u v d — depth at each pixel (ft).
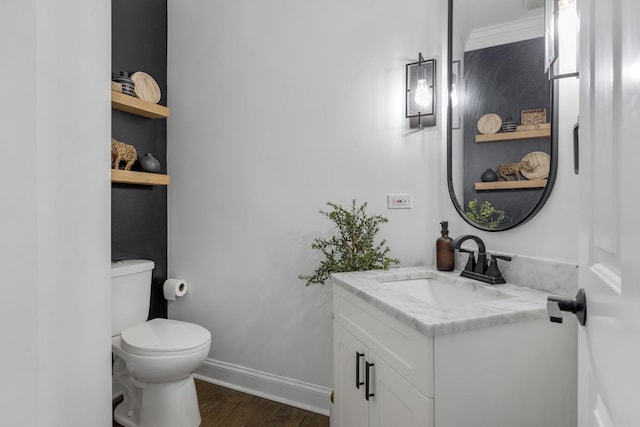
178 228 8.05
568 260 4.16
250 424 6.11
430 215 5.76
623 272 1.30
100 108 4.97
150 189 7.82
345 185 6.40
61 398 4.30
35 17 4.02
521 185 4.62
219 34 7.59
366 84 6.22
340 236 6.43
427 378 3.08
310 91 6.67
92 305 4.79
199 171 7.80
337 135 6.46
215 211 7.61
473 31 5.19
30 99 4.02
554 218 4.31
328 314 6.51
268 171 7.06
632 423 1.19
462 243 5.32
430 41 5.72
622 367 1.30
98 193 4.93
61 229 4.34
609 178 1.54
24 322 4.01
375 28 6.14
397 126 5.99
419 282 5.22
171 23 8.19
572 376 3.43
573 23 3.69
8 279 4.06
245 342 7.30
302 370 6.75
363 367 4.23
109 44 5.16
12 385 4.05
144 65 7.67
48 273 4.14
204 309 7.76
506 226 4.78
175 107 8.10
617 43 1.42
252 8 7.22
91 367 4.75
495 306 3.51
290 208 6.86
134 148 6.92
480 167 5.09
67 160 4.43
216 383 7.52
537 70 4.48
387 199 6.08
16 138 4.04
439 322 3.06
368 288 4.29
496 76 4.91
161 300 8.04
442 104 5.62
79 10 4.64
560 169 4.25
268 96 7.06
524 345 3.34
